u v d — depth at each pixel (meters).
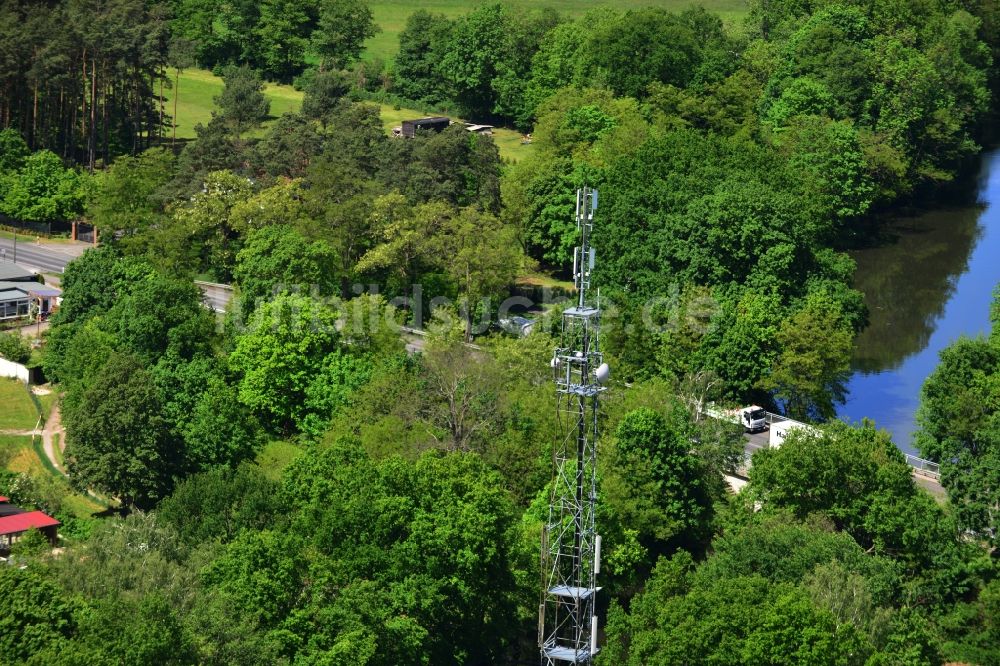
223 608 148.25
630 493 194.75
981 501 197.50
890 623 154.12
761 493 195.50
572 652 134.75
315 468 186.00
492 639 168.75
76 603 146.38
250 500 179.62
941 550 182.00
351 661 148.25
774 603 146.38
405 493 173.25
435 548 164.88
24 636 140.25
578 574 136.88
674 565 160.12
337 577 160.12
